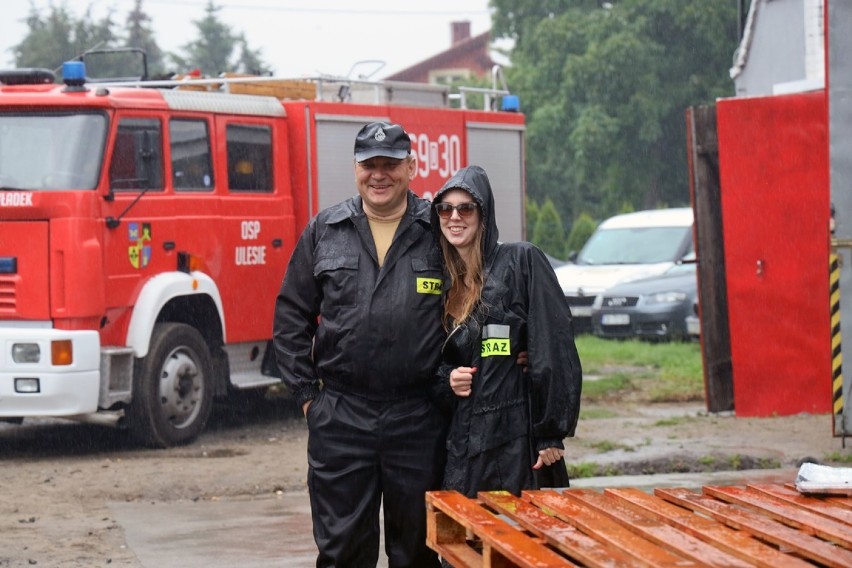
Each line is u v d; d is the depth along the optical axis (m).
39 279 10.75
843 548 3.86
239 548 7.75
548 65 42.56
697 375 15.12
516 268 5.41
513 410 5.37
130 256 11.15
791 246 11.87
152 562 7.43
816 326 11.88
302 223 12.95
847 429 10.28
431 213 5.47
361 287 5.50
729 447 10.54
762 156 11.86
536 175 44.91
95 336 10.75
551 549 4.12
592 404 13.39
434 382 5.52
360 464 5.55
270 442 11.73
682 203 42.22
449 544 4.79
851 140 10.19
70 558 7.54
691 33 40.53
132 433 11.25
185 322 11.92
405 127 13.88
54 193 10.73
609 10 42.31
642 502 4.57
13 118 11.04
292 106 12.94
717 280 12.38
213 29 54.25
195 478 9.90
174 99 11.70
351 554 5.62
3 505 9.02
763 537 4.05
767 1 19.14
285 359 5.74
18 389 10.59
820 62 16.64
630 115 40.69
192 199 11.78
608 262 20.73
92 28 48.50
